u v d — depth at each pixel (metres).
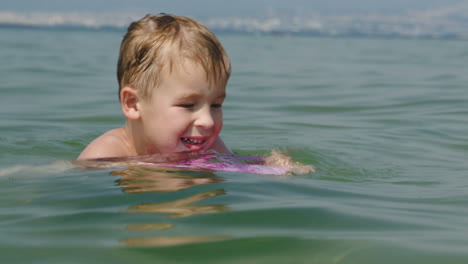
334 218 2.51
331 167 3.97
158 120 3.58
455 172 3.92
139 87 3.62
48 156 4.35
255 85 9.95
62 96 8.06
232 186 3.03
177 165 3.50
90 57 16.39
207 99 3.51
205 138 3.58
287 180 3.29
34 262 1.95
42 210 2.59
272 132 5.55
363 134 5.47
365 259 2.04
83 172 3.32
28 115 6.40
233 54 19.91
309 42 38.78
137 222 2.39
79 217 2.47
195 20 3.71
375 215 2.61
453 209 2.82
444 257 2.07
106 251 2.04
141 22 3.71
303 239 2.21
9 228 2.33
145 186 2.99
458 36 84.50
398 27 122.88
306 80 11.02
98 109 6.96
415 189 3.31
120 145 3.84
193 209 2.58
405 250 2.13
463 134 5.48
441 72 13.02
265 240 2.18
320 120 6.38
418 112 6.95
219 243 2.14
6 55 15.51
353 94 8.81
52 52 18.00
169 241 2.15
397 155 4.51
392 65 15.45
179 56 3.45
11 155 4.32
